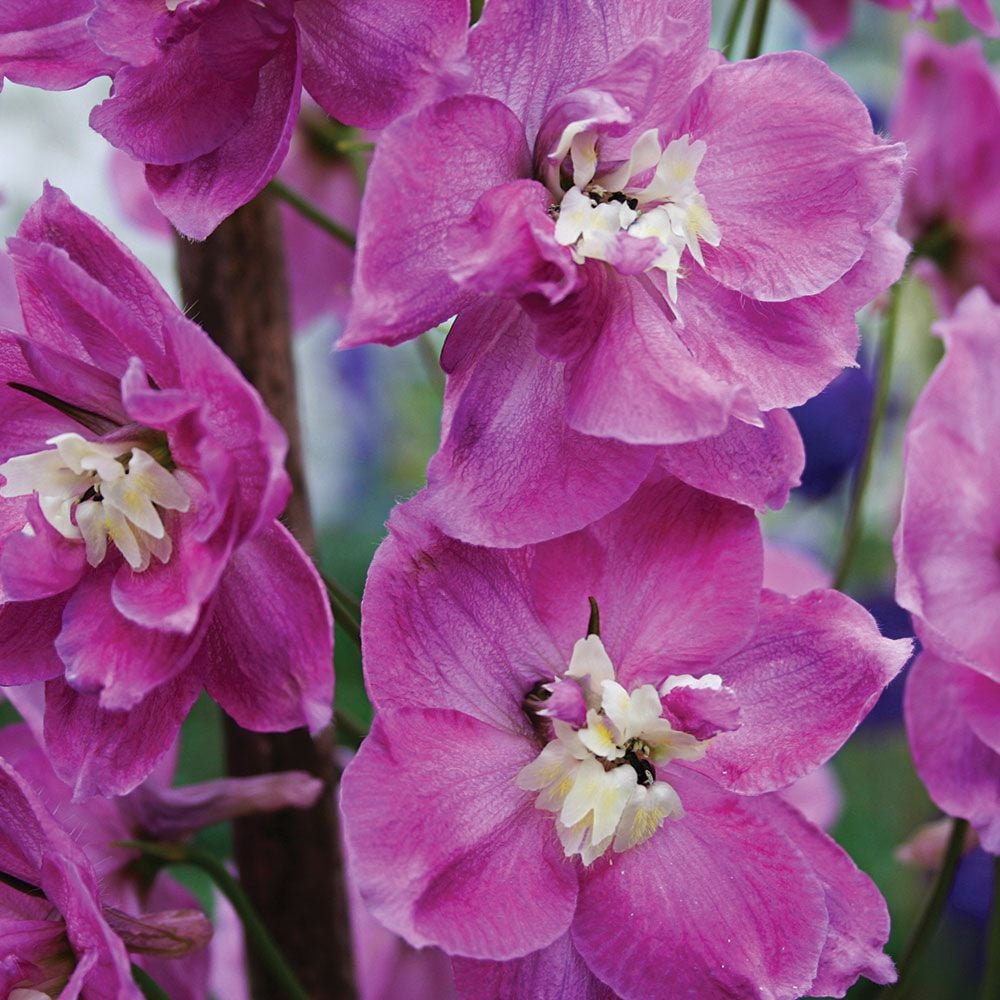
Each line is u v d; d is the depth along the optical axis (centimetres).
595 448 42
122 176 55
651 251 41
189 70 42
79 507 41
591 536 42
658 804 42
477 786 42
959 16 68
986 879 57
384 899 40
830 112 42
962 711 46
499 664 42
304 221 55
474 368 42
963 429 46
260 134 42
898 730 57
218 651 41
